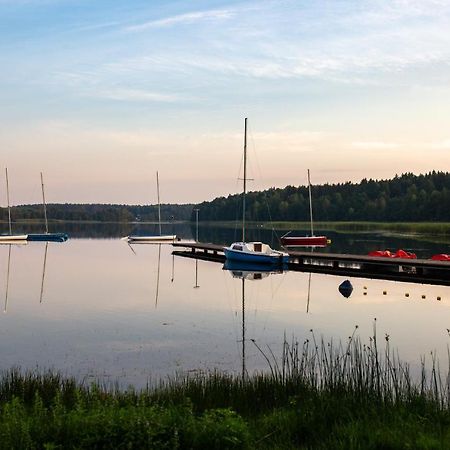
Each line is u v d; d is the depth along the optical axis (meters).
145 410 7.49
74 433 6.78
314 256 40.88
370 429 7.25
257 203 129.62
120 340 17.00
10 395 10.27
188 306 23.84
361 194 133.75
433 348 15.77
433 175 143.25
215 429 6.84
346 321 20.27
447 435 6.96
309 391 9.59
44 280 33.62
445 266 31.97
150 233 110.81
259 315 21.53
